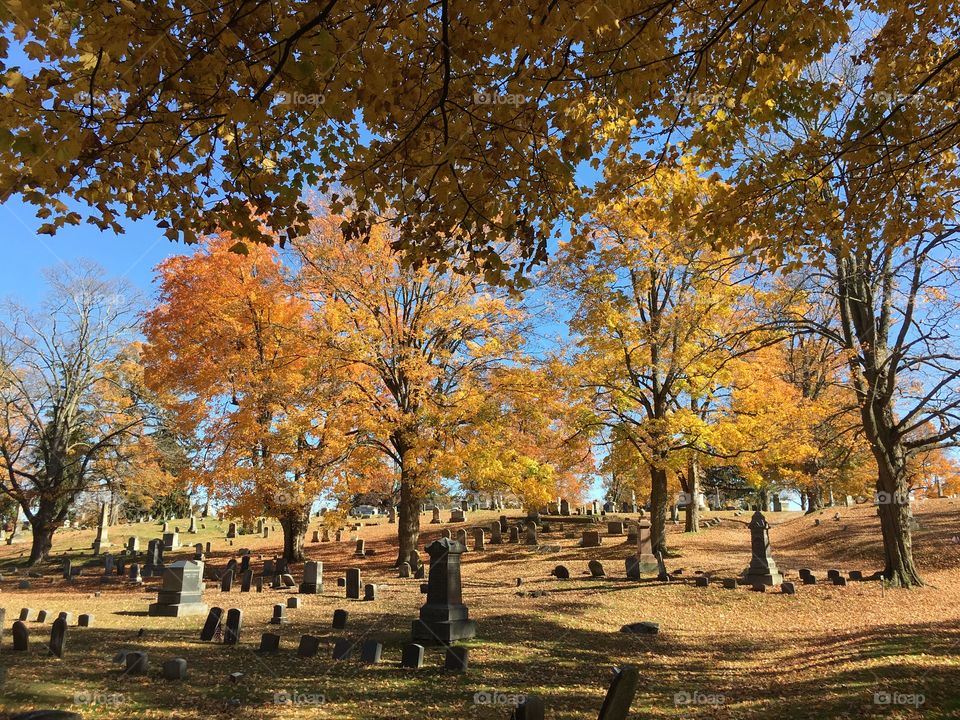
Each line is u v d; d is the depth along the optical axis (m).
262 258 22.98
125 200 5.19
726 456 22.06
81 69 4.34
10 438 35.03
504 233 5.76
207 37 4.44
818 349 24.44
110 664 9.02
